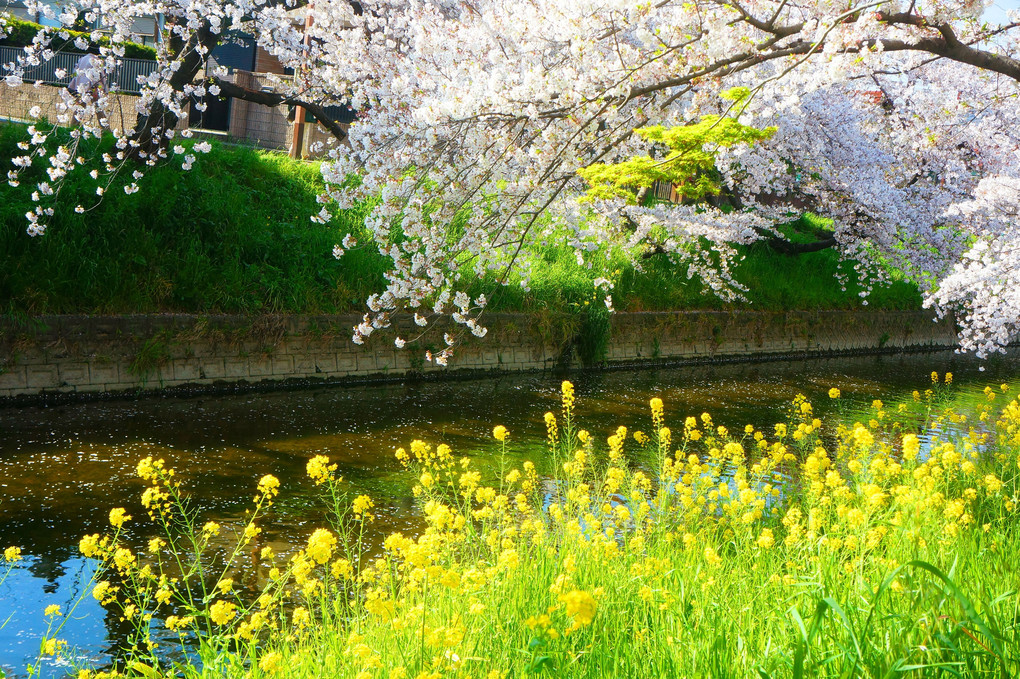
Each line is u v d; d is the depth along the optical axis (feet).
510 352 46.91
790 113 49.29
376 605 10.52
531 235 48.57
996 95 42.65
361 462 28.14
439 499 18.30
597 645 9.59
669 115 26.94
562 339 48.83
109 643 15.94
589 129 24.72
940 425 36.50
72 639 15.93
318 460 15.38
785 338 62.03
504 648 9.55
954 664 7.74
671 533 17.26
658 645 9.66
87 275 34.63
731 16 22.13
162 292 36.60
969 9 21.26
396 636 10.18
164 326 35.40
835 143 54.34
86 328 33.45
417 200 26.27
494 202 27.86
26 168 37.86
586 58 22.72
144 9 38.60
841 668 8.44
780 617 9.96
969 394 50.42
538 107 23.95
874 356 66.85
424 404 37.73
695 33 22.39
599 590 10.80
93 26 59.16
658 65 23.18
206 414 32.89
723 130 19.93
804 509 19.54
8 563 18.72
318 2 40.09
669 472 19.72
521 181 26.17
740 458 20.20
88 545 12.64
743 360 59.00
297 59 43.75
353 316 41.04
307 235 42.88
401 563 14.65
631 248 53.06
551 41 24.75
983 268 40.98
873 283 70.59
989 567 12.76
